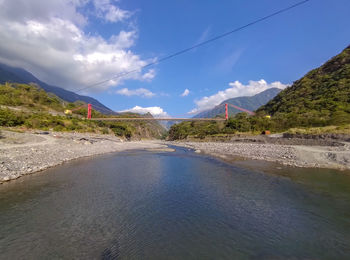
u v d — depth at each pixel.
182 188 12.98
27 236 6.84
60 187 12.53
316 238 7.00
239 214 8.98
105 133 74.00
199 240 6.81
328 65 88.00
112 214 8.79
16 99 78.06
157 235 7.10
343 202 10.40
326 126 42.56
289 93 89.94
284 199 10.91
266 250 6.26
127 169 19.06
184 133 102.38
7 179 13.53
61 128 56.69
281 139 40.12
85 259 5.66
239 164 22.08
